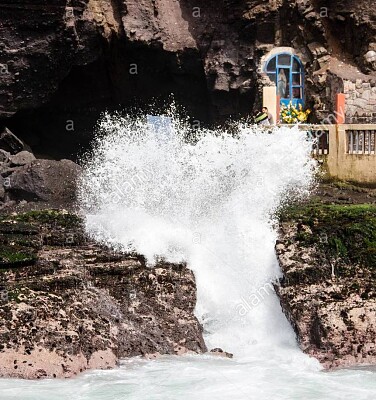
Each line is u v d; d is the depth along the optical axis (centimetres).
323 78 2459
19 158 2295
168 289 1487
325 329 1391
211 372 1284
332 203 1836
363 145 2077
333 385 1230
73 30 2348
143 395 1177
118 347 1352
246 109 2548
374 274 1498
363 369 1323
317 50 2483
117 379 1245
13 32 2317
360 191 2041
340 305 1433
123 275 1495
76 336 1313
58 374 1252
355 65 2492
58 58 2375
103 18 2431
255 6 2469
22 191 2162
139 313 1427
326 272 1507
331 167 2091
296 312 1441
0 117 2394
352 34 2505
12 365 1255
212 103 2570
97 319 1379
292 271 1498
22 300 1362
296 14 2489
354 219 1631
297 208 1731
